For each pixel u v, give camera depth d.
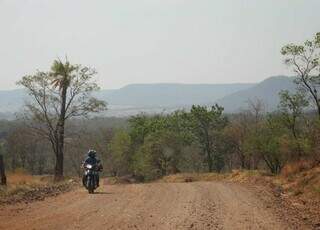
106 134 102.94
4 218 14.35
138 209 16.14
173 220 13.81
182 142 85.56
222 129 89.25
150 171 84.38
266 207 17.05
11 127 91.81
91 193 22.16
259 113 69.56
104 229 12.27
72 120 53.50
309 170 27.19
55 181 34.72
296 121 42.44
